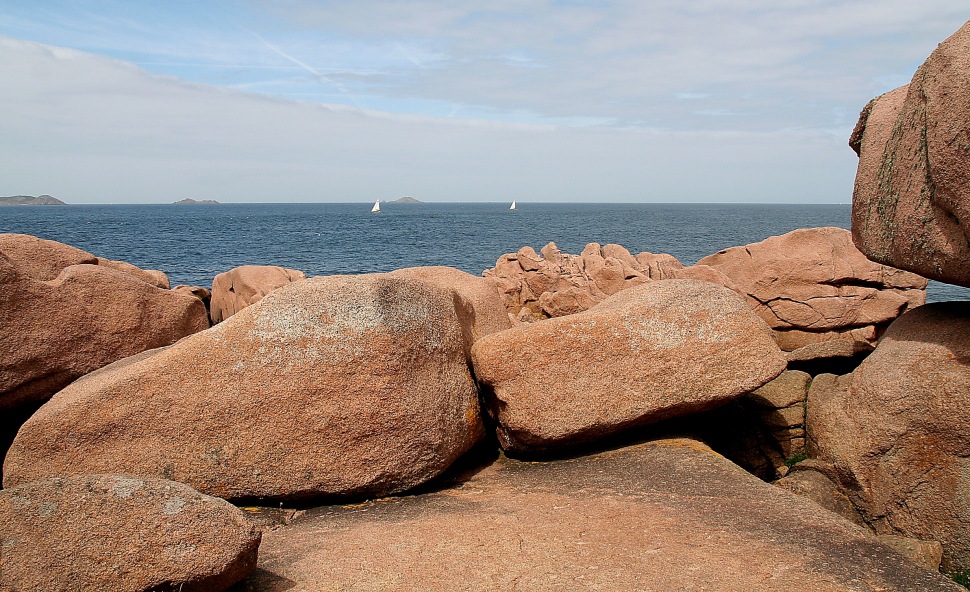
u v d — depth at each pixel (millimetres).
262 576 4250
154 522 3832
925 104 5953
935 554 5824
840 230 12305
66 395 5969
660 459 6438
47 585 3504
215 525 3945
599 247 22531
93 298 7848
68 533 3670
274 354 5793
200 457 5723
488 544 4691
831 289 12008
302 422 5723
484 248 51500
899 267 6891
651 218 122375
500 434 7012
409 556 4504
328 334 5832
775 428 7957
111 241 54656
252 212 188125
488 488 6141
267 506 5852
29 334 7359
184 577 3740
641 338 6645
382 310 5980
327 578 4207
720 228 79250
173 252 44688
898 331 7008
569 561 4395
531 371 6559
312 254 44594
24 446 5707
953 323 6508
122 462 5699
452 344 6625
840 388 7410
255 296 12352
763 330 6934
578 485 6004
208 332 5957
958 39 5645
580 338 6594
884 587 4051
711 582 4082
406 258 42375
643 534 4805
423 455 5934
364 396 5754
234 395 5734
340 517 5512
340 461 5746
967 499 5898
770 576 4156
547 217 130500
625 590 3998
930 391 6160
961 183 5566
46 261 8867
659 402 6613
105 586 3609
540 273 19641
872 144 7164
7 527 3592
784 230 73688
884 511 6414
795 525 4930
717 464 6258
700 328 6762
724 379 6676
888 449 6383
